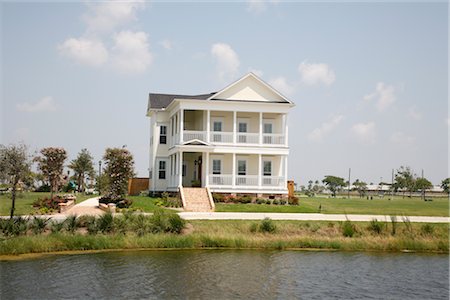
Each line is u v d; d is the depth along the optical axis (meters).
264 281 22.08
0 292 19.28
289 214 38.69
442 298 20.14
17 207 39.41
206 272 23.38
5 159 32.06
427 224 34.69
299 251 29.75
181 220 31.58
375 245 31.11
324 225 33.88
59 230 29.70
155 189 52.00
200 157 49.41
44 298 18.67
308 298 19.72
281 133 49.56
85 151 71.56
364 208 49.31
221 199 44.16
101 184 61.06
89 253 27.30
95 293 19.45
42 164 49.22
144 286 20.64
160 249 29.03
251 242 30.38
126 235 30.03
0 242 27.05
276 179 47.38
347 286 21.73
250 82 47.66
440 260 27.86
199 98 47.75
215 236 30.44
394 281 22.73
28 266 23.62
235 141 46.66
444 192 116.69
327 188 123.75
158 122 53.00
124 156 42.59
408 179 99.19
